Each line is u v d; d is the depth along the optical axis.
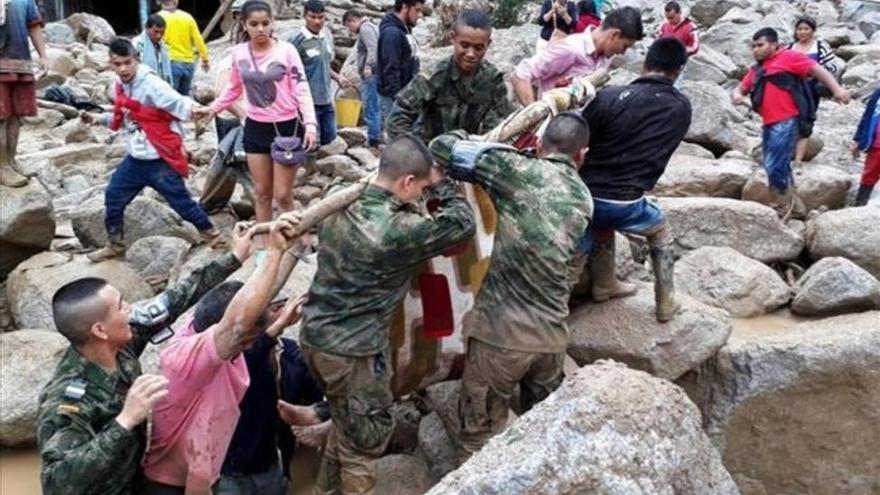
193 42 10.75
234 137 6.79
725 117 9.08
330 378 3.75
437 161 3.90
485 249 4.17
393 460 4.46
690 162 8.21
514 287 3.84
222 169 6.94
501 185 3.83
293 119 6.02
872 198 7.88
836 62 12.85
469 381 4.02
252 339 3.31
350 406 3.80
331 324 3.69
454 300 4.15
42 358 5.02
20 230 6.27
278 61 5.89
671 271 4.64
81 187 8.59
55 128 10.73
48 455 3.01
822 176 7.74
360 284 3.63
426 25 13.62
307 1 7.73
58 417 3.07
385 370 3.85
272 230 3.38
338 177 8.01
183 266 6.34
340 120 9.59
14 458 4.89
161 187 6.26
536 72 4.85
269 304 3.47
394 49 7.90
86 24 16.62
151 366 4.36
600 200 4.39
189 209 6.38
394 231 3.53
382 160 3.61
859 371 4.71
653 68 4.42
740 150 9.09
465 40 4.52
